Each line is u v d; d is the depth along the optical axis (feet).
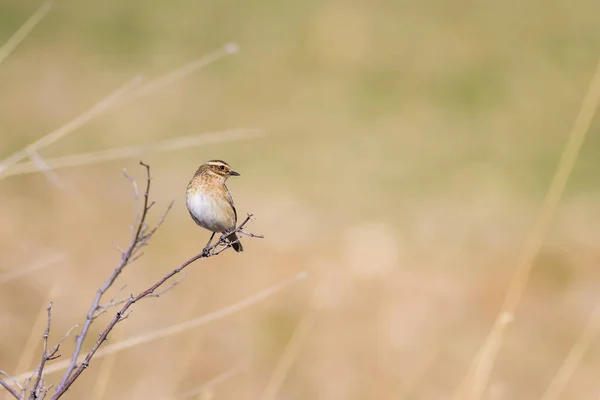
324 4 132.98
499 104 111.34
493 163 97.55
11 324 54.03
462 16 133.39
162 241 73.67
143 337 32.37
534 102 111.65
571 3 138.92
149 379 50.98
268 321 62.54
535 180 94.12
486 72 118.62
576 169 96.99
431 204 87.92
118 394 48.98
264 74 113.09
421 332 64.64
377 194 88.48
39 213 73.82
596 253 78.38
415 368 59.62
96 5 121.80
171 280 66.08
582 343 62.69
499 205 88.28
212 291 66.23
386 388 57.16
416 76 116.78
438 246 79.36
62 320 56.34
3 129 87.61
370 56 119.96
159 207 80.48
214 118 100.22
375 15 131.54
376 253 76.54
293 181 89.71
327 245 77.97
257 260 73.00
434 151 99.40
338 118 104.99
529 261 38.55
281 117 103.76
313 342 61.52
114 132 92.48
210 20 124.57
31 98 95.91
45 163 36.09
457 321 66.74
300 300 67.21
